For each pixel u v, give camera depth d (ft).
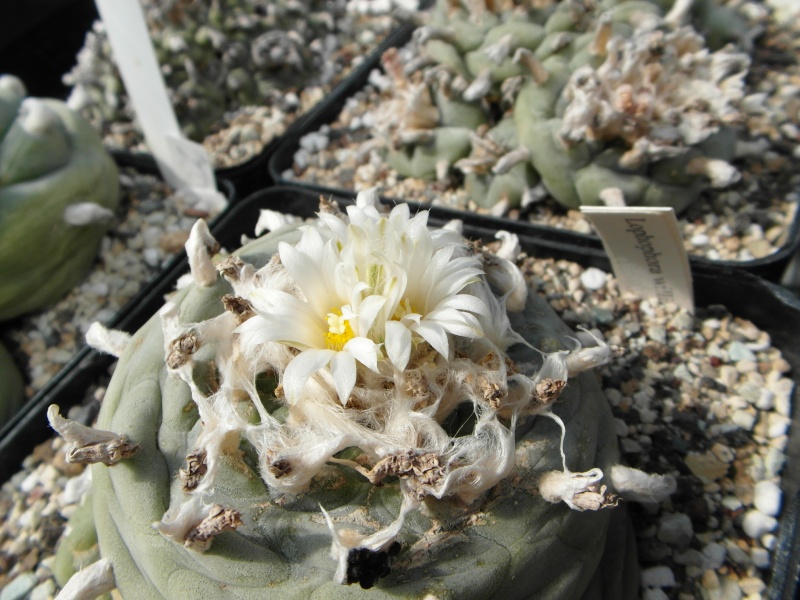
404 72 0.69
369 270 0.31
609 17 0.57
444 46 0.66
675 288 0.58
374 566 0.28
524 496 0.33
